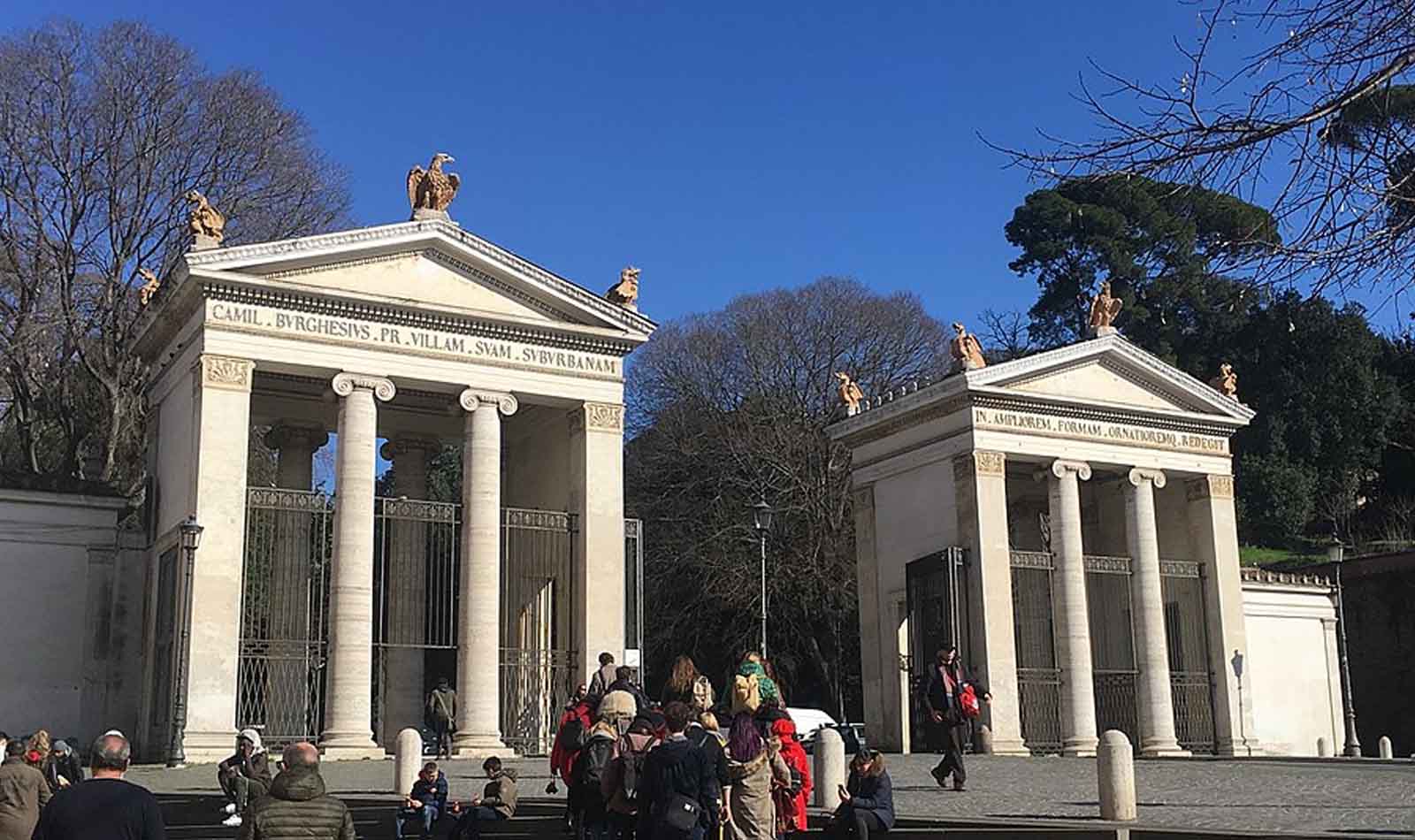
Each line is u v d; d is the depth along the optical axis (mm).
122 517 44938
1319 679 55562
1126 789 20828
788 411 72250
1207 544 52531
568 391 42094
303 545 40844
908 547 50562
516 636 42906
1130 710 50219
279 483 44281
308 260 38500
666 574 70188
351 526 37969
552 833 22984
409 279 40094
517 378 41312
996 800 25344
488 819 23000
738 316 77188
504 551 42969
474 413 40469
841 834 19875
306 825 12594
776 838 17969
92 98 51562
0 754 21797
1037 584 49906
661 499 72375
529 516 41500
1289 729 54219
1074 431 49906
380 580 38812
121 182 52000
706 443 72750
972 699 28531
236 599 36219
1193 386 52219
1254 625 54625
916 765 37719
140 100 52375
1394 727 57625
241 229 54656
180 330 39938
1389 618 58469
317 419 45031
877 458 52500
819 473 68625
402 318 39781
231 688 35656
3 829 17641
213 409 36844
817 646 66438
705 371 75875
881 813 19953
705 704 19094
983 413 48125
